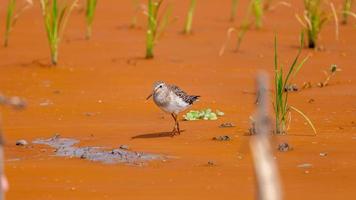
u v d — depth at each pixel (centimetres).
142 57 2238
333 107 1700
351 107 1695
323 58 2203
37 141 1470
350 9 2795
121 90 1916
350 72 2047
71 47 2355
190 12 2522
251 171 1238
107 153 1359
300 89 1878
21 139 1484
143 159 1320
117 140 1457
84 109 1744
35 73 2089
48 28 2167
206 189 1141
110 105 1778
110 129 1556
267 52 2286
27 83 1998
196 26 2642
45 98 1850
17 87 1964
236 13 2855
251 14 2830
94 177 1219
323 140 1413
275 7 2908
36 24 2633
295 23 2688
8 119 1658
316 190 1122
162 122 1614
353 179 1174
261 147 614
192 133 1501
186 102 1519
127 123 1612
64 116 1683
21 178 1220
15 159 1345
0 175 725
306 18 2306
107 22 2683
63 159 1341
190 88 1917
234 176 1209
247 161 1298
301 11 2859
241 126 1549
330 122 1564
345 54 2250
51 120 1645
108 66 2142
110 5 2931
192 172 1235
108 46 2369
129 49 2330
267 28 2602
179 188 1148
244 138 1446
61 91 1916
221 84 1958
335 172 1212
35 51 2314
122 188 1155
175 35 2509
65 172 1251
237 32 2539
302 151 1338
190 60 2206
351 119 1589
